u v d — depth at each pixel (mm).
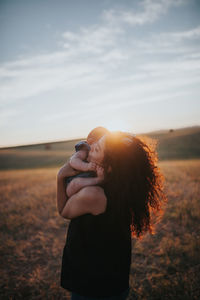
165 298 2594
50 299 2725
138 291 2715
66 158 36938
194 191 6859
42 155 43750
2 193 8578
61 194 1370
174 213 4988
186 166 13953
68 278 1465
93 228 1279
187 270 3053
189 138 47156
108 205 1240
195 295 2588
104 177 1237
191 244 3596
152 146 1429
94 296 1344
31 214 5578
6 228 4809
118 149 1197
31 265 3443
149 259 3389
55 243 4082
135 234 1604
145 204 1349
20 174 16625
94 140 1503
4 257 3664
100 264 1321
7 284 3000
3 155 46156
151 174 1321
